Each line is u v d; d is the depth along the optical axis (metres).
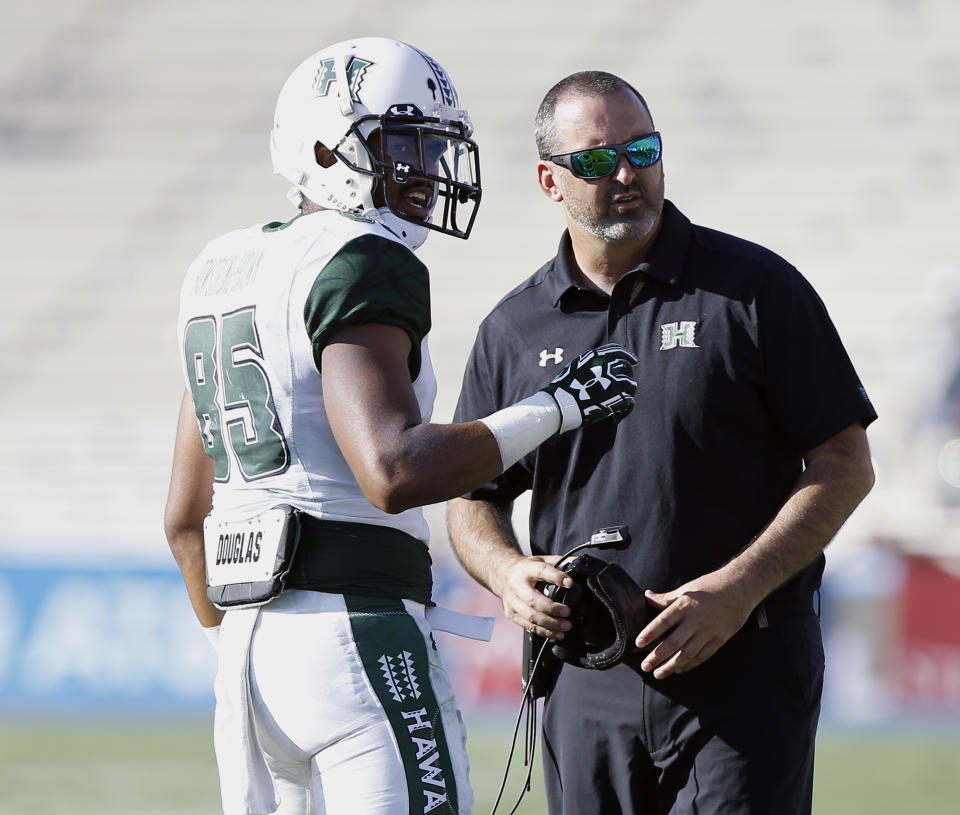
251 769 9.29
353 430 8.70
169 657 32.66
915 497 36.59
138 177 56.25
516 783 24.06
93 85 59.31
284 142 10.18
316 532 9.20
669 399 11.05
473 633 9.84
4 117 58.62
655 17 56.59
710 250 11.35
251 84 58.59
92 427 47.28
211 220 54.69
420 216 10.27
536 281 12.05
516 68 56.09
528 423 9.17
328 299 8.89
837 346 11.16
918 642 30.03
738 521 11.06
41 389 50.00
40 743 28.62
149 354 51.06
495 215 51.59
